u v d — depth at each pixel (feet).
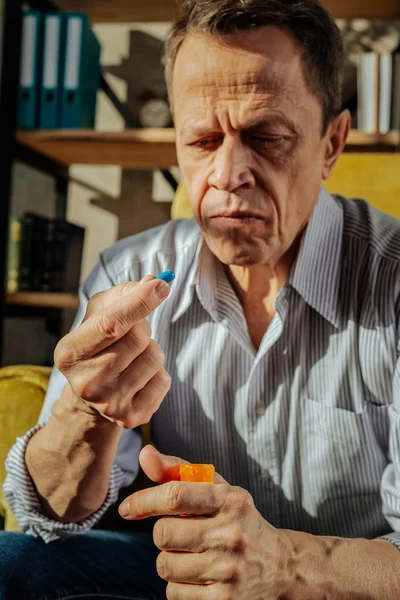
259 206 2.74
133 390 2.35
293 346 3.18
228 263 2.90
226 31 2.62
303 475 3.13
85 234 7.81
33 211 8.14
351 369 3.09
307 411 3.12
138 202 8.23
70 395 2.61
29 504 2.93
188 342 3.34
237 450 3.24
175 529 2.13
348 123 3.14
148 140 6.93
